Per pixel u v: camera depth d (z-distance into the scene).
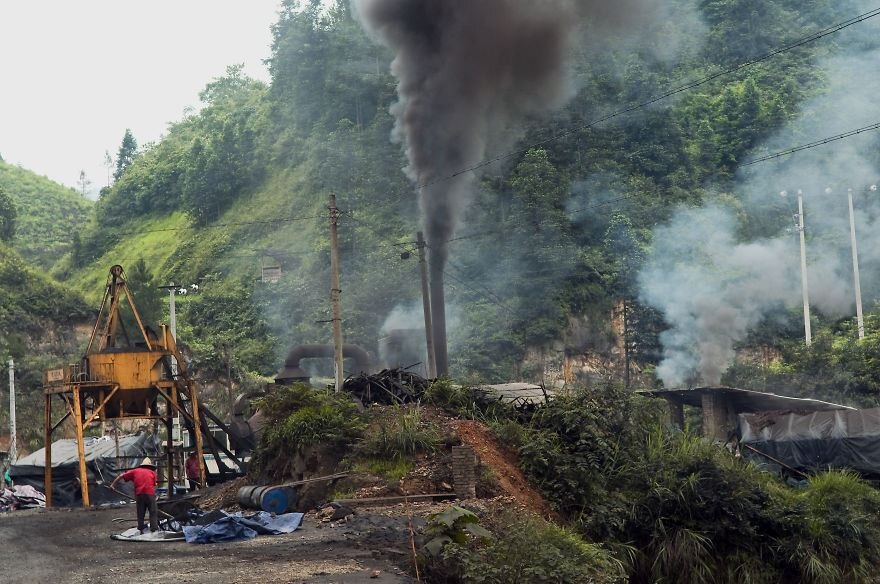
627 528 23.44
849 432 30.14
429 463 23.53
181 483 38.19
